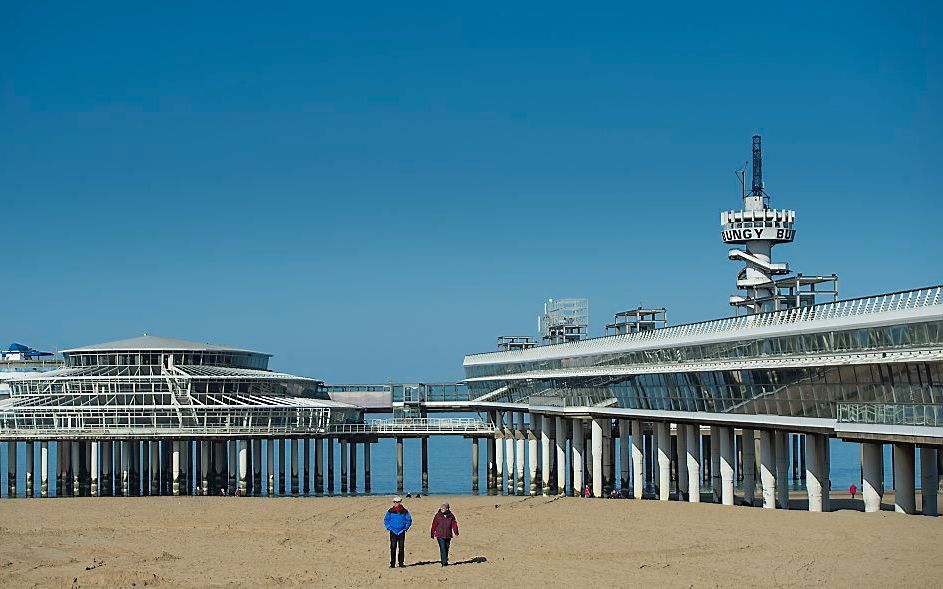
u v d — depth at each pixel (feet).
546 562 195.83
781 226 345.72
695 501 309.22
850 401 225.97
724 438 289.94
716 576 178.70
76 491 410.31
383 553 210.79
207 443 404.16
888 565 180.04
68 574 192.13
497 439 443.32
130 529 254.27
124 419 395.14
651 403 315.78
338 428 419.95
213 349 432.25
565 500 320.29
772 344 250.16
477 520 265.75
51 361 491.72
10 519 277.85
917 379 207.10
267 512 290.15
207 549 220.43
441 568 190.80
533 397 411.95
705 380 280.92
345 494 427.74
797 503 320.09
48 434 387.96
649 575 181.27
